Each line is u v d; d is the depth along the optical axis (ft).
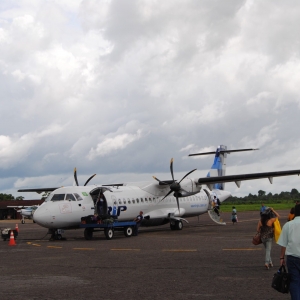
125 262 50.39
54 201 86.74
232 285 35.70
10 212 268.62
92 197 92.07
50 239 87.71
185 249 62.08
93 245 72.64
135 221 93.91
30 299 31.91
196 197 119.96
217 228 111.14
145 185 107.45
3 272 44.75
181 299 31.22
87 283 37.86
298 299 24.26
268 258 43.14
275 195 543.80
